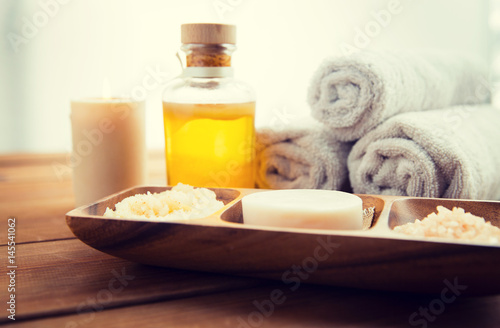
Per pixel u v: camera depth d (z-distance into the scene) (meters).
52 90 1.17
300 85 1.31
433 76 0.67
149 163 1.04
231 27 0.61
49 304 0.39
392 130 0.58
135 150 0.67
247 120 0.64
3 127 1.15
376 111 0.59
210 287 0.43
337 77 0.61
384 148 0.58
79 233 0.44
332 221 0.44
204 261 0.42
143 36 1.20
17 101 1.15
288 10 1.27
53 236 0.57
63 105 1.18
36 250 0.52
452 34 1.36
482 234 0.39
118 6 1.17
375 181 0.60
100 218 0.43
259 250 0.39
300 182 0.66
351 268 0.38
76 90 1.18
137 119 0.67
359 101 0.59
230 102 0.62
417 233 0.41
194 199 0.51
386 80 0.58
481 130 0.65
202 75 0.61
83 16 1.16
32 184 0.85
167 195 0.50
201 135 0.62
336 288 0.43
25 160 1.05
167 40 1.22
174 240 0.41
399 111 0.62
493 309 0.39
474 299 0.41
